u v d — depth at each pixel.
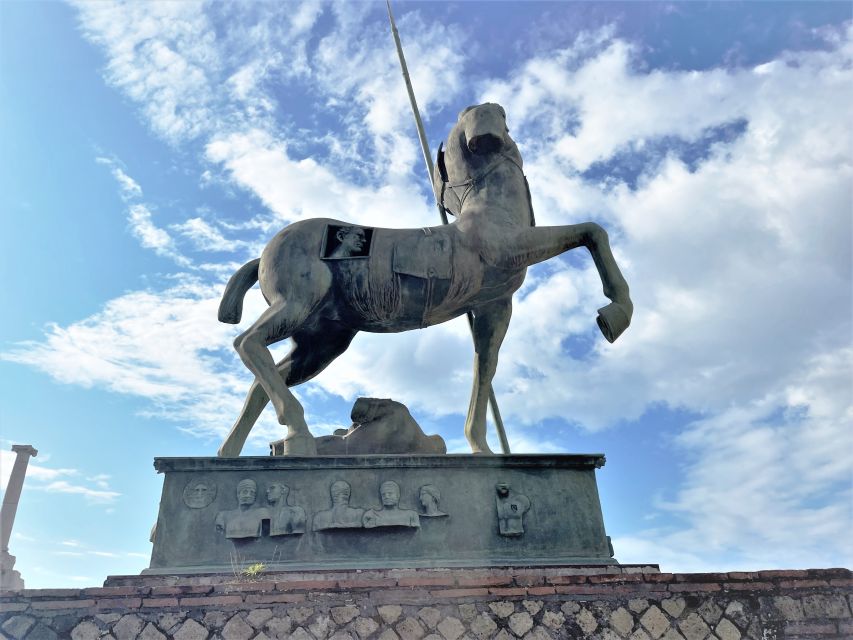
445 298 7.21
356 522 6.16
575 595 5.64
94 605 5.34
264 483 6.30
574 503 6.53
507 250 7.24
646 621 5.57
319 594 5.47
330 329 7.63
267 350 7.00
